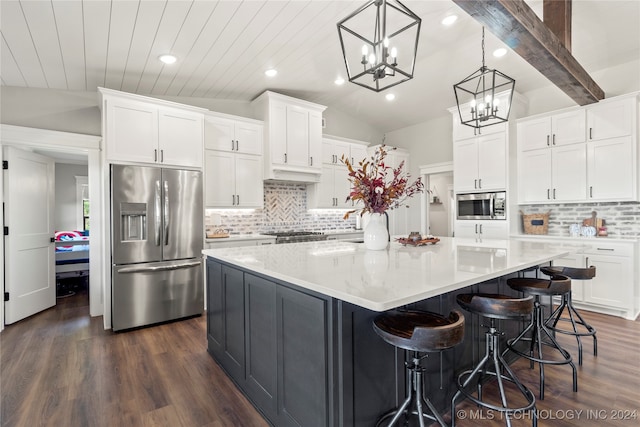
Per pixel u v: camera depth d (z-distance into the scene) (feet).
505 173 13.98
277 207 16.74
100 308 12.28
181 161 12.07
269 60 11.46
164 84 12.45
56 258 16.78
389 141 21.45
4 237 10.96
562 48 8.86
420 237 9.45
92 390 6.98
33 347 9.27
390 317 5.13
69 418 6.03
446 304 6.37
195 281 12.05
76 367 8.04
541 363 6.71
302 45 10.50
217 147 13.58
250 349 6.68
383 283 4.67
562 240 12.73
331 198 17.70
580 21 10.11
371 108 18.45
